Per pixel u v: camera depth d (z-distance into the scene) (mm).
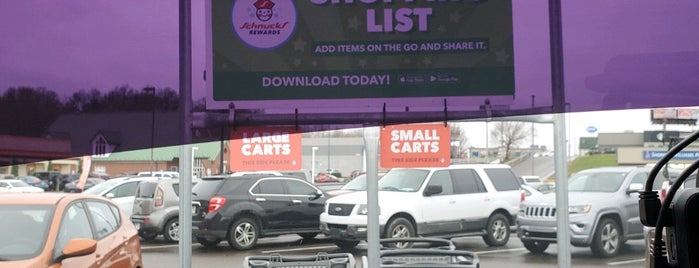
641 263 10617
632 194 11297
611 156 19047
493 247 12695
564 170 5203
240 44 5000
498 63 5031
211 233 12586
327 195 13828
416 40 5035
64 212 5586
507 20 5020
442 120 5113
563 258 5176
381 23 5035
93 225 5926
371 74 5043
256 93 5020
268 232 13062
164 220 14242
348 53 5031
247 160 5238
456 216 12156
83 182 28562
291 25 5027
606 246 10953
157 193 14328
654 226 1848
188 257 5195
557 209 5238
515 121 5242
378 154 5383
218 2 5000
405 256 4793
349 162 43281
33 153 5109
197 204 12812
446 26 5031
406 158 5348
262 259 4766
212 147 16766
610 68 5301
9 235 5266
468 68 5031
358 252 12344
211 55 5000
